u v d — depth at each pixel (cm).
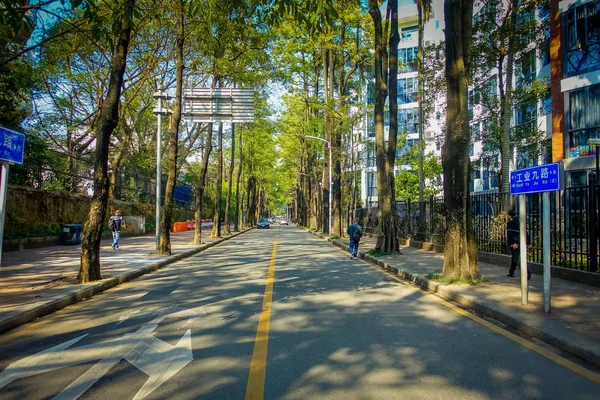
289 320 679
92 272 998
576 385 423
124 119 2716
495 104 2003
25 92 1598
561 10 1938
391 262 1445
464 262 993
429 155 3788
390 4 1809
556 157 1967
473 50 1852
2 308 702
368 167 5503
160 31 2169
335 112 2786
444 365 477
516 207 1288
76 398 388
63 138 2486
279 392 401
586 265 989
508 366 476
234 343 556
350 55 2619
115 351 526
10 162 641
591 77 1816
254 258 1736
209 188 6184
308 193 5550
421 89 2367
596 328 588
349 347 541
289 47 2623
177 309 765
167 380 430
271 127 3884
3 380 433
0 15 738
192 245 2273
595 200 949
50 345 554
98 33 780
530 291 872
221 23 1016
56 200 2041
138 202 3312
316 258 1741
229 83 2512
